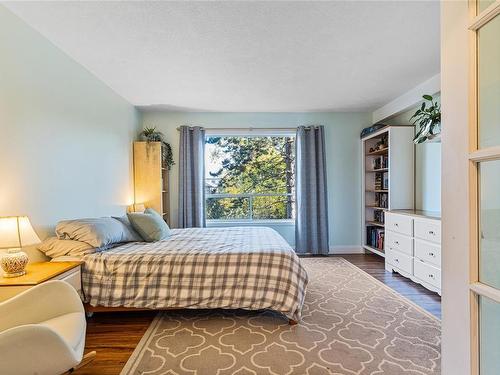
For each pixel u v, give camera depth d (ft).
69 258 7.79
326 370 5.76
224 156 16.81
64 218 8.89
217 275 7.79
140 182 14.52
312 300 9.32
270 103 14.47
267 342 6.84
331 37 8.20
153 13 7.03
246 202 16.87
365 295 9.73
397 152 13.34
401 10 6.98
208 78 11.12
